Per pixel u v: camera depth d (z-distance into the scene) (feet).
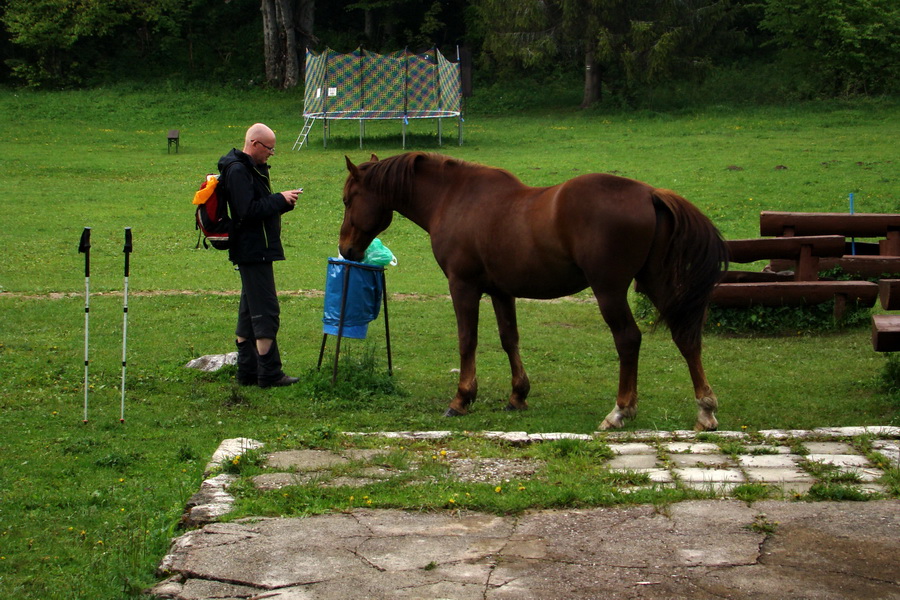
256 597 12.63
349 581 12.97
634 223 21.30
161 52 155.02
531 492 16.30
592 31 121.29
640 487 16.75
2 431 23.58
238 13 164.14
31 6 140.26
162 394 27.66
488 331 38.22
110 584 14.25
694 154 91.76
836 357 32.22
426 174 26.02
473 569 13.25
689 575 12.82
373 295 28.19
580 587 12.57
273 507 15.98
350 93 105.19
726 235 59.06
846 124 108.47
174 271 51.42
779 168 81.66
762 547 13.65
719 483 16.98
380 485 17.04
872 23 123.54
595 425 23.61
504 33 123.54
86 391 24.59
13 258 53.42
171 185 82.17
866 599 12.06
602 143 102.63
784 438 20.03
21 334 35.99
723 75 139.85
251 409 26.03
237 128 121.90
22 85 146.00
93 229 63.41
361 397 26.76
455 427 23.77
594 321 40.55
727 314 36.91
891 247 38.83
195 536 14.71
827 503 15.39
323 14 168.35
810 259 37.32
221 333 37.01
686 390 28.09
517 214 23.44
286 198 27.32
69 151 101.81
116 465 21.04
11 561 16.03
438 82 105.19
